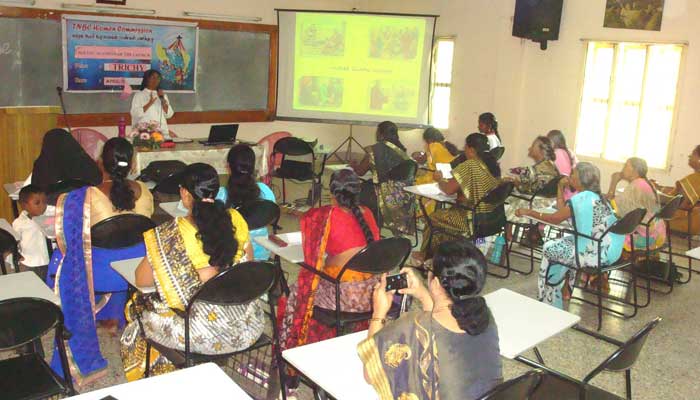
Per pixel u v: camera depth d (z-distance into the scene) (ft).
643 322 13.57
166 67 25.64
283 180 21.72
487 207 15.21
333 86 28.07
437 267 5.55
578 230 12.76
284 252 10.26
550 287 13.48
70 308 9.64
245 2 27.43
